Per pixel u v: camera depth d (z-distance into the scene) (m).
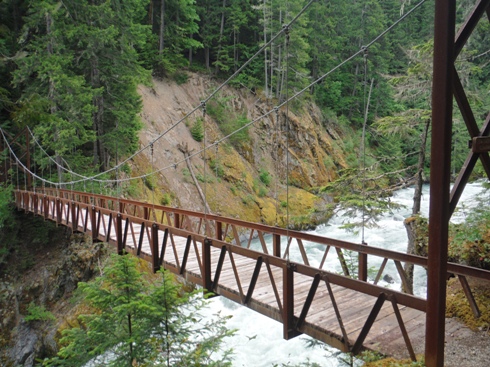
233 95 29.78
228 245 5.63
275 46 29.77
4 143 19.25
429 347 3.00
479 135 3.14
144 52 26.28
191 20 30.03
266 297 5.30
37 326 11.85
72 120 16.00
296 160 28.19
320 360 8.30
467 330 4.53
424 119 9.15
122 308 5.11
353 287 3.86
